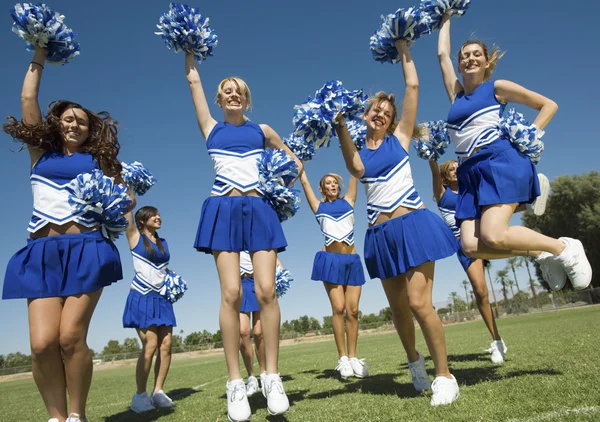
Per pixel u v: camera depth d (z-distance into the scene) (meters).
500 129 3.14
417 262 3.05
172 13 3.50
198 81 3.56
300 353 14.97
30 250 2.79
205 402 4.48
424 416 2.39
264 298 3.08
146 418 3.76
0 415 5.32
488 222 3.04
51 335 2.68
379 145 3.56
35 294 2.69
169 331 4.85
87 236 2.88
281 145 3.72
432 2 3.79
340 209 5.79
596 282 44.78
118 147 3.43
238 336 2.98
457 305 79.12
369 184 3.47
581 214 43.28
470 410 2.36
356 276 5.41
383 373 5.14
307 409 3.11
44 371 2.70
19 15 2.98
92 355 2.90
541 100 3.17
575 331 7.70
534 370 3.54
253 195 3.27
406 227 3.19
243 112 3.58
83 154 3.14
